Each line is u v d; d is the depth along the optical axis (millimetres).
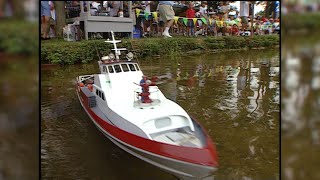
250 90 12492
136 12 22703
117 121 6992
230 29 30281
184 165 5711
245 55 23609
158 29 25062
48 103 10953
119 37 21891
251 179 6102
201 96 11570
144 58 20938
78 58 18469
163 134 6469
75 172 6523
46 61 17484
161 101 7535
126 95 7891
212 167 5465
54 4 22469
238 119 9117
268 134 8047
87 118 9500
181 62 19734
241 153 7078
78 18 20922
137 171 6586
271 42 29328
